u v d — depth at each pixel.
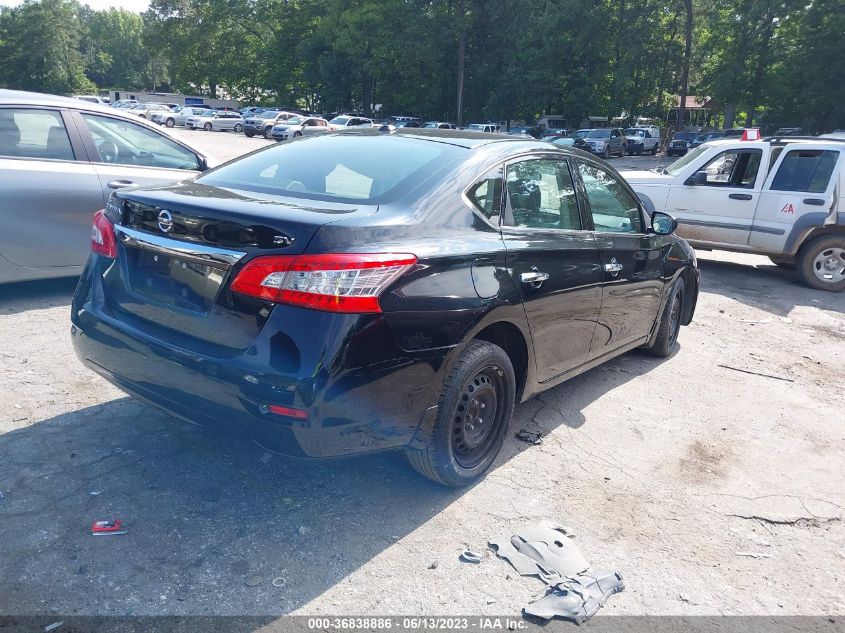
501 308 3.14
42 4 90.56
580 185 4.09
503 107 54.25
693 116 82.50
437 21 54.75
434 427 2.98
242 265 2.59
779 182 9.23
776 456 4.05
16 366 4.26
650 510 3.32
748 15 46.19
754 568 2.94
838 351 6.38
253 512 2.98
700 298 8.19
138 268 2.96
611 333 4.41
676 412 4.58
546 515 3.18
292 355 2.50
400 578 2.64
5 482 3.03
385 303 2.61
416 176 3.15
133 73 129.62
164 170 6.17
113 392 4.01
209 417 2.69
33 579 2.45
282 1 72.50
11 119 5.39
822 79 43.22
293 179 3.27
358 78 61.91
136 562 2.59
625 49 49.66
